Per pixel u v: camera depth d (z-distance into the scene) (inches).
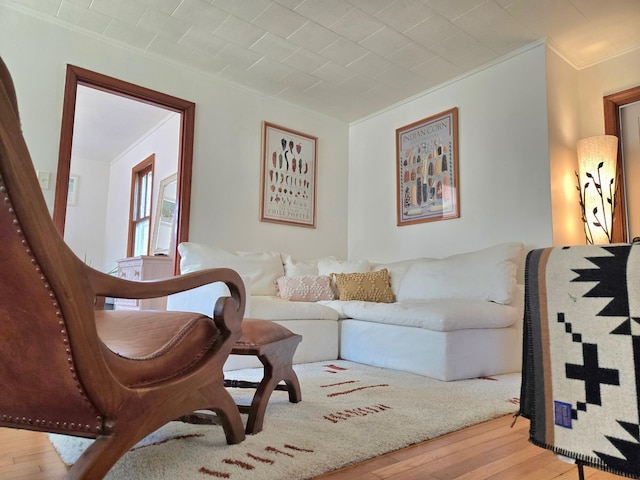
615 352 35.2
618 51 129.6
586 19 114.9
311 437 55.0
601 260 38.2
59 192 113.5
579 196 127.9
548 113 122.3
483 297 110.5
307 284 133.6
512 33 121.6
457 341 92.7
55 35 116.8
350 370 101.1
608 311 36.3
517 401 74.2
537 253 43.5
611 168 120.4
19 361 32.1
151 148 205.3
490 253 115.6
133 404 36.0
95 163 257.8
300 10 112.6
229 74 146.6
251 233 153.2
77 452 50.0
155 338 43.8
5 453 50.3
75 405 33.7
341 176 184.5
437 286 121.6
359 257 178.1
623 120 130.3
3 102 26.0
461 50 130.7
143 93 131.3
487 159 135.9
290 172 166.2
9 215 27.5
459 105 145.9
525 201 125.0
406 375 95.7
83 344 31.2
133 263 176.6
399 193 163.8
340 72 144.7
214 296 98.1
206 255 126.6
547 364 39.4
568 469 47.2
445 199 146.6
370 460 49.3
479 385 86.8
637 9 110.4
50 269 28.8
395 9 111.9
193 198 140.0
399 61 137.5
